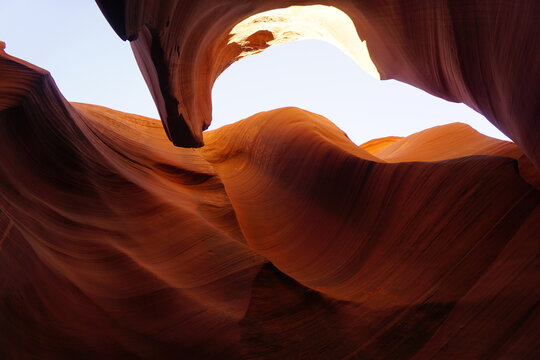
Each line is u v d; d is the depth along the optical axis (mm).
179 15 4266
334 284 4883
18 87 4246
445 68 4816
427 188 5367
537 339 3135
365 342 3879
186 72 5266
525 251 3975
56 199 4758
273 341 3982
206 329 4117
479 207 4738
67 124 4977
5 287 4062
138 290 4465
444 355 3473
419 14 4480
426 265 4559
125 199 5355
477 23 3783
